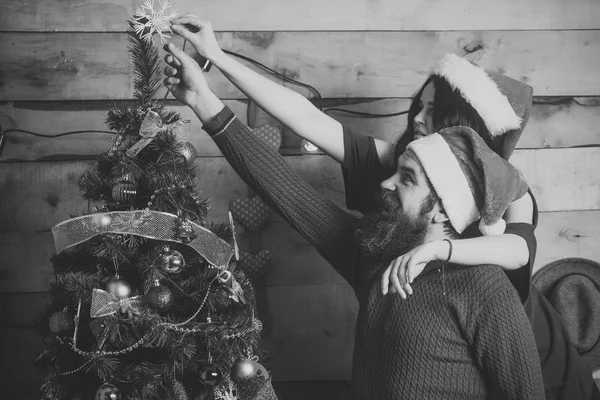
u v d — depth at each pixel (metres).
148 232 1.37
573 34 2.26
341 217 1.63
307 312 2.23
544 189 2.27
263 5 2.18
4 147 2.10
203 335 1.42
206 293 1.42
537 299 1.76
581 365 1.73
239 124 1.58
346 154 1.75
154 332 1.35
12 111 2.13
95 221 1.36
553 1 2.25
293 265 2.22
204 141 2.18
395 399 1.42
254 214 2.14
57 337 1.41
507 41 2.24
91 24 2.13
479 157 1.43
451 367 1.40
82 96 2.14
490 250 1.41
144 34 1.48
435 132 1.63
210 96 1.55
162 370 1.38
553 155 2.27
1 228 2.13
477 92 1.68
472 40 2.23
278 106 1.67
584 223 2.28
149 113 1.40
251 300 1.57
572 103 2.27
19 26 2.12
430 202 1.44
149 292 1.34
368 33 2.21
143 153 1.45
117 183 1.38
